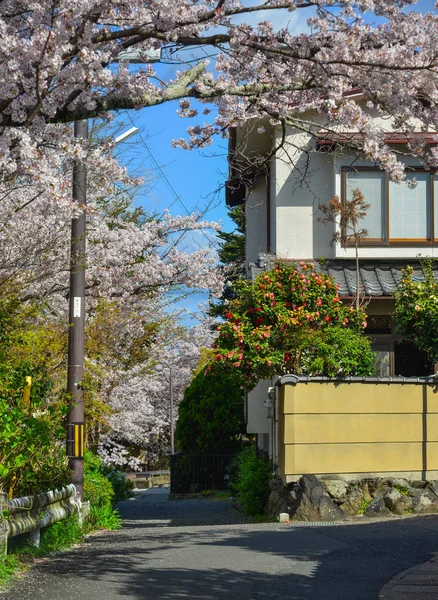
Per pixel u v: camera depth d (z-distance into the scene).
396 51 7.94
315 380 13.66
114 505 23.39
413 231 19.16
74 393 13.46
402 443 13.89
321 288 16.41
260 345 15.73
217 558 8.54
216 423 28.52
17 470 9.82
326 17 8.00
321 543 9.52
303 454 13.59
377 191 19.19
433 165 8.92
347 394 13.75
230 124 9.61
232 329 16.09
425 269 17.00
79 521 12.12
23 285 13.22
